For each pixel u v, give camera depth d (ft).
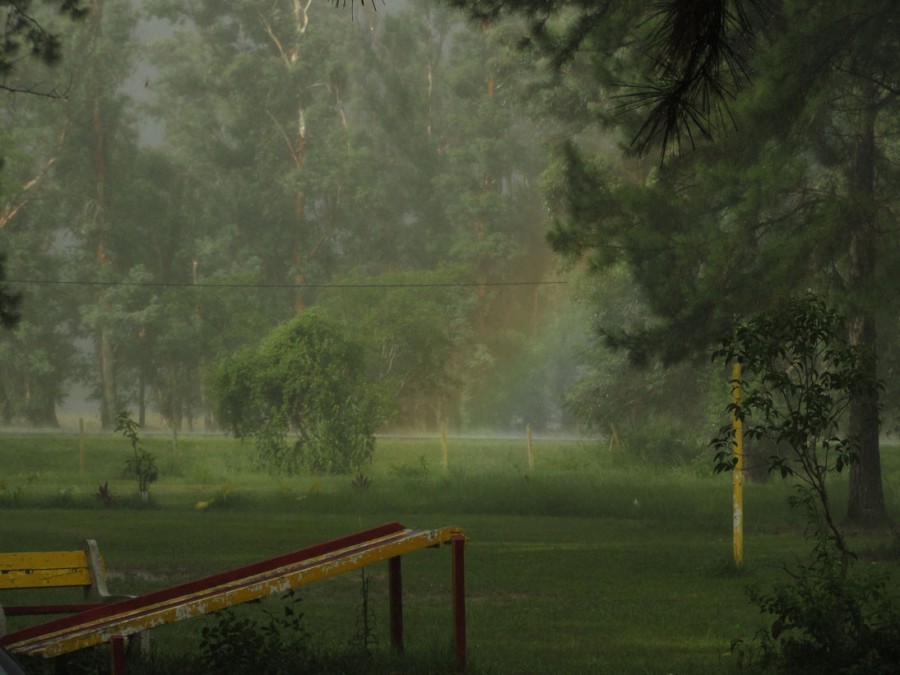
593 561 79.30
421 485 154.10
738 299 86.22
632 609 55.47
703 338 90.79
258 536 97.60
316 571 30.07
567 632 48.06
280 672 33.22
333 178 380.99
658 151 93.09
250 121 396.78
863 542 95.76
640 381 202.69
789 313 37.50
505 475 164.55
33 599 56.80
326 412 190.19
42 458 206.90
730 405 37.65
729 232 89.45
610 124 89.71
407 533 34.35
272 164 392.68
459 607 33.22
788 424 36.88
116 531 102.17
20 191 328.08
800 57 77.87
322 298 344.28
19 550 82.69
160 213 383.45
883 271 86.43
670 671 38.55
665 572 72.95
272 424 190.49
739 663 38.55
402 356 292.40
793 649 36.32
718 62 18.81
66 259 368.68
